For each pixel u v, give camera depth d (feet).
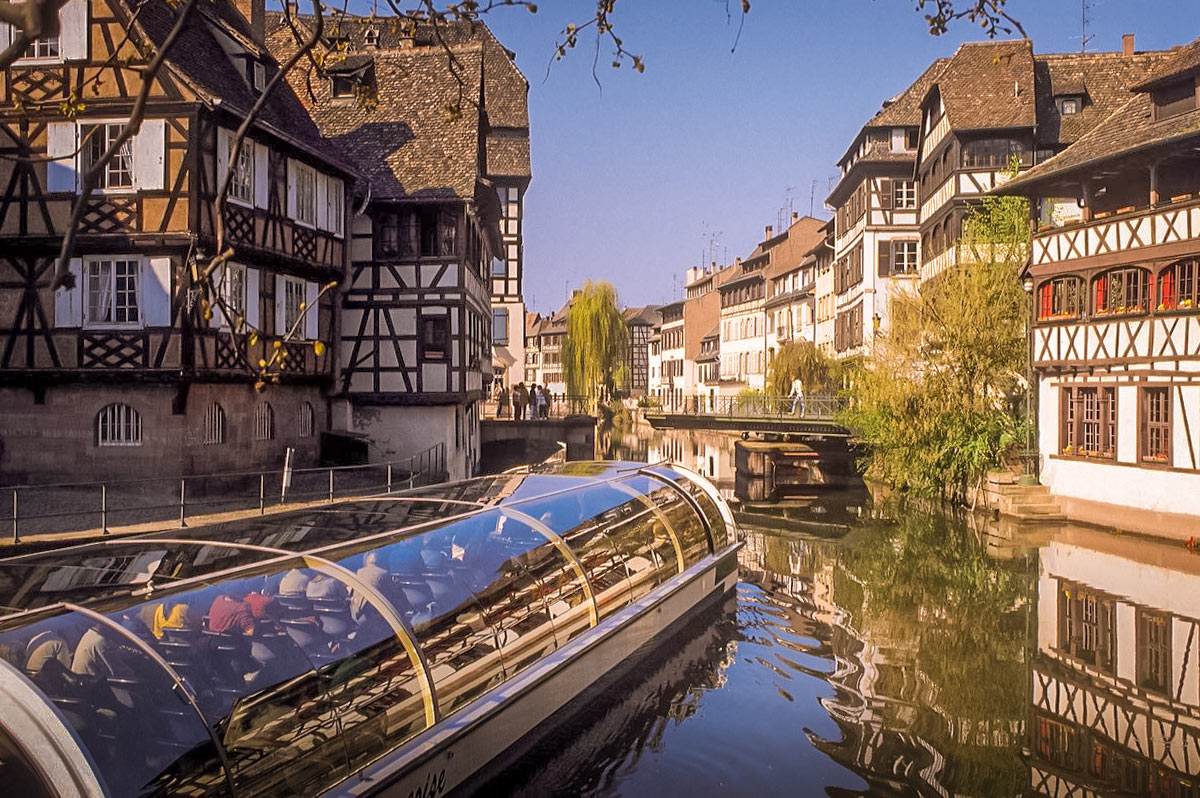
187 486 49.96
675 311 265.54
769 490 84.94
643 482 34.99
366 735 16.72
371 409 70.69
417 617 19.75
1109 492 58.49
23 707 11.96
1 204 50.52
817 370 119.34
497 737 19.88
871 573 43.57
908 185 115.34
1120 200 65.98
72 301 50.29
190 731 13.58
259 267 56.95
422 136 74.02
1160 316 54.90
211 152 51.39
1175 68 56.95
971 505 70.18
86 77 50.47
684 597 31.99
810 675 27.50
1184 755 21.74
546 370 332.39
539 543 25.39
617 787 19.74
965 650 30.45
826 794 19.40
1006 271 72.84
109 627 13.93
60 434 50.62
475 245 78.79
